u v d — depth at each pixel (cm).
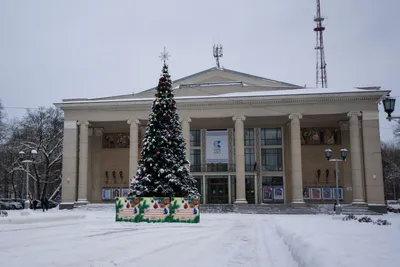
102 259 1035
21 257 1060
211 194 5550
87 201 5275
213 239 1645
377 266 624
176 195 3328
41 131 6662
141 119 5297
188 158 5125
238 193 4975
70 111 5403
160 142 3347
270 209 4800
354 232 1323
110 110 5341
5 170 6962
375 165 4816
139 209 2758
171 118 3434
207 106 5169
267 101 5050
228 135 5634
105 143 5928
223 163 5581
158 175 3297
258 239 1653
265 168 5591
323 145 5553
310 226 1741
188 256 1131
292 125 5009
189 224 2597
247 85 5475
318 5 7725
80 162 5303
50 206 6319
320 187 5466
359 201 4788
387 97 1711
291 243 1218
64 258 1045
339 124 5494
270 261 1048
